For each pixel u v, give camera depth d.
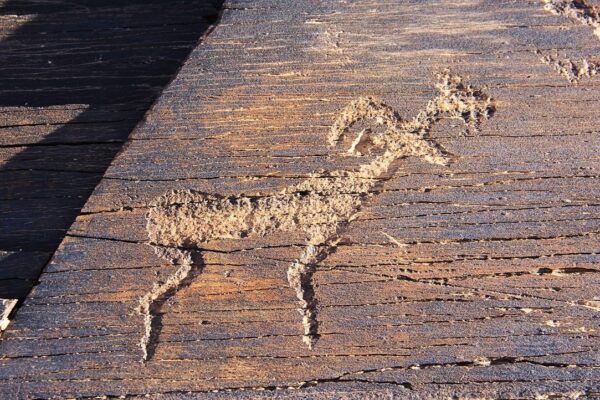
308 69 1.02
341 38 1.03
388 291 0.97
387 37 1.03
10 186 1.03
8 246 1.01
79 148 1.04
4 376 0.95
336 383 0.95
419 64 1.02
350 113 1.01
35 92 1.06
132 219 0.99
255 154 1.00
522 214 0.98
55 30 1.09
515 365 0.95
